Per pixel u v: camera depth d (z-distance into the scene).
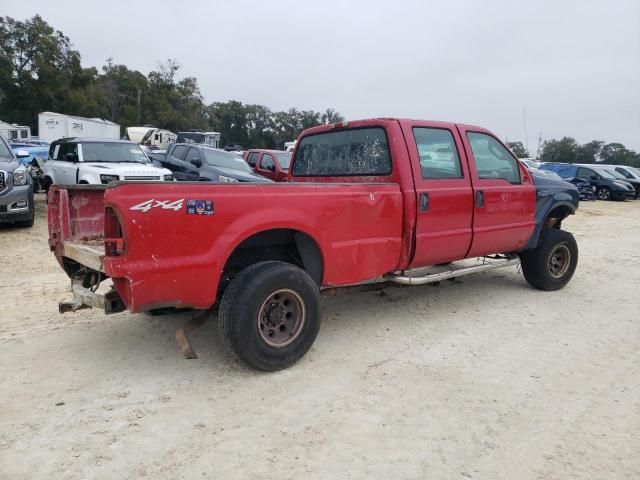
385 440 3.14
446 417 3.41
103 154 12.50
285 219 4.02
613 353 4.59
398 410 3.50
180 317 5.34
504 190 5.75
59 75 65.94
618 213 19.92
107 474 2.79
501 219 5.75
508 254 6.55
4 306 5.64
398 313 5.63
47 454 2.96
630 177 28.59
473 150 5.62
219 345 4.62
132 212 3.35
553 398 3.71
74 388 3.77
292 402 3.60
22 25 63.44
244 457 2.95
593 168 27.05
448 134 5.37
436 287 6.73
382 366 4.22
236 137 109.62
